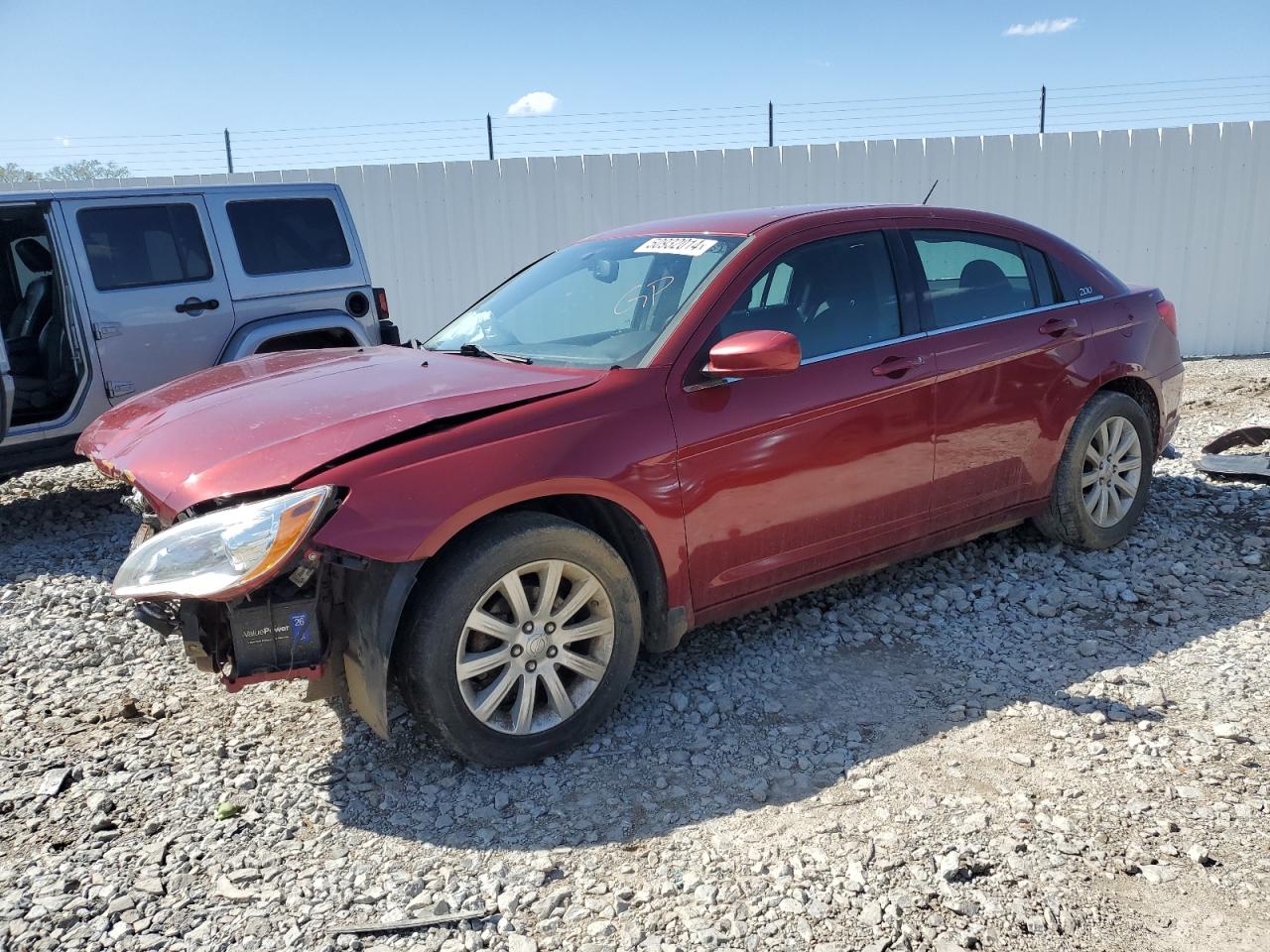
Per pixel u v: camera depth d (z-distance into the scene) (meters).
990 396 4.21
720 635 4.15
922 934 2.39
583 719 3.29
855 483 3.83
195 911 2.56
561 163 11.78
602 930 2.44
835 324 3.86
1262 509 5.39
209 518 2.84
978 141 11.62
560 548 3.12
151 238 6.47
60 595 4.89
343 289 7.32
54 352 6.35
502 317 4.27
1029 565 4.74
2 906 2.58
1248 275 11.69
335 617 3.01
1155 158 11.48
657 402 3.36
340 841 2.85
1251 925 2.40
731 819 2.90
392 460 2.93
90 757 3.35
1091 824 2.80
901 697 3.61
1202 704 3.45
